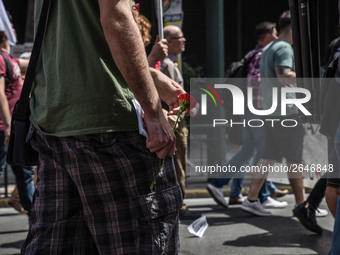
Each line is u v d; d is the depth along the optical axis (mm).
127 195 4355
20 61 10586
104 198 4352
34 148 4625
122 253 4359
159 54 8914
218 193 12812
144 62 4078
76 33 4289
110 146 4246
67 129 4273
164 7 15617
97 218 4387
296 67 6727
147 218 4367
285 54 10953
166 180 4500
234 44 33219
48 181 4492
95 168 4312
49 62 4414
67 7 4320
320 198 10312
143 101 4188
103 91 4234
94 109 4230
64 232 4441
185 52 32594
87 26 4250
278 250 9391
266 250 9398
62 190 4441
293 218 11805
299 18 6559
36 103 4570
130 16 4020
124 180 4332
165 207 4449
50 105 4320
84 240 4504
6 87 10234
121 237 4363
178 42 11445
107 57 4281
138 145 4320
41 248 4430
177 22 15672
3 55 10125
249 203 12016
